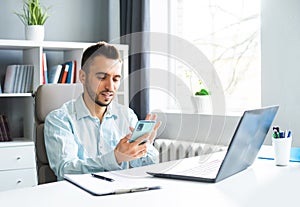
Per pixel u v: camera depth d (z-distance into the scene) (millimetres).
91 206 1051
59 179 1483
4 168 2885
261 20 2594
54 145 1501
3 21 3350
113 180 1316
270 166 1586
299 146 2406
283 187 1245
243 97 2961
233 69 3025
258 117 1384
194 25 3316
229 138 2715
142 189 1205
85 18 3699
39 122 1827
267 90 2572
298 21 2410
